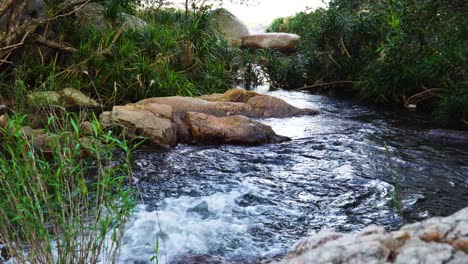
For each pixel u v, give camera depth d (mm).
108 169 2982
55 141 3043
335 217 4176
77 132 2945
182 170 5441
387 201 4543
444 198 4609
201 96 9156
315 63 12383
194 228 3812
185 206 4297
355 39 11953
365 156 6105
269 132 6941
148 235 3633
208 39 11211
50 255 2588
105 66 8828
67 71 8695
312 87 12547
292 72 12625
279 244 3621
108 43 9125
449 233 1365
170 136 6559
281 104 8914
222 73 10758
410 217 4160
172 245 3500
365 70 10734
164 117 6961
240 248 3521
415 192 4762
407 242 1374
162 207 4234
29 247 2941
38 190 2762
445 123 8352
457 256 1255
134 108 6977
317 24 12859
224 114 8195
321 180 5152
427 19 8688
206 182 5020
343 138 7098
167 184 4922
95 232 2785
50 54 9102
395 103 10398
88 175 4836
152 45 9773
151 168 5473
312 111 9070
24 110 7031
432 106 9766
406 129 7844
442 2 8180
